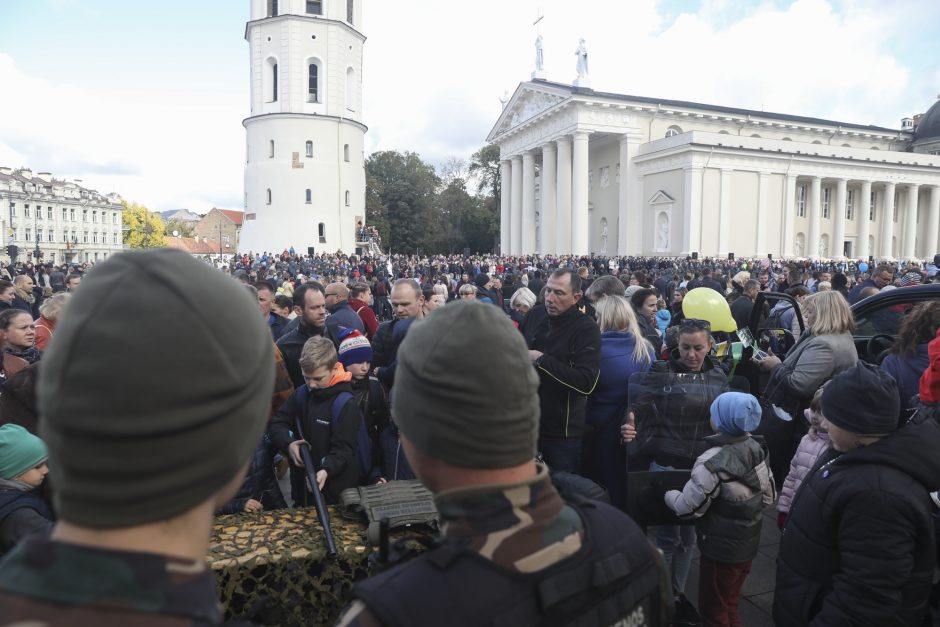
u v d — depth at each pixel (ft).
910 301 16.24
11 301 27.96
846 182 167.12
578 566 3.75
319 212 185.68
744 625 12.12
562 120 161.27
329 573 8.54
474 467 3.71
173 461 2.31
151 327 2.31
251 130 187.93
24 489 9.00
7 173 277.03
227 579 8.20
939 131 207.82
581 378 13.05
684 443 12.53
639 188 163.22
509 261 143.74
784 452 15.89
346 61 188.65
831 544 7.68
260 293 22.61
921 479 7.30
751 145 153.89
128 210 374.22
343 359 14.08
